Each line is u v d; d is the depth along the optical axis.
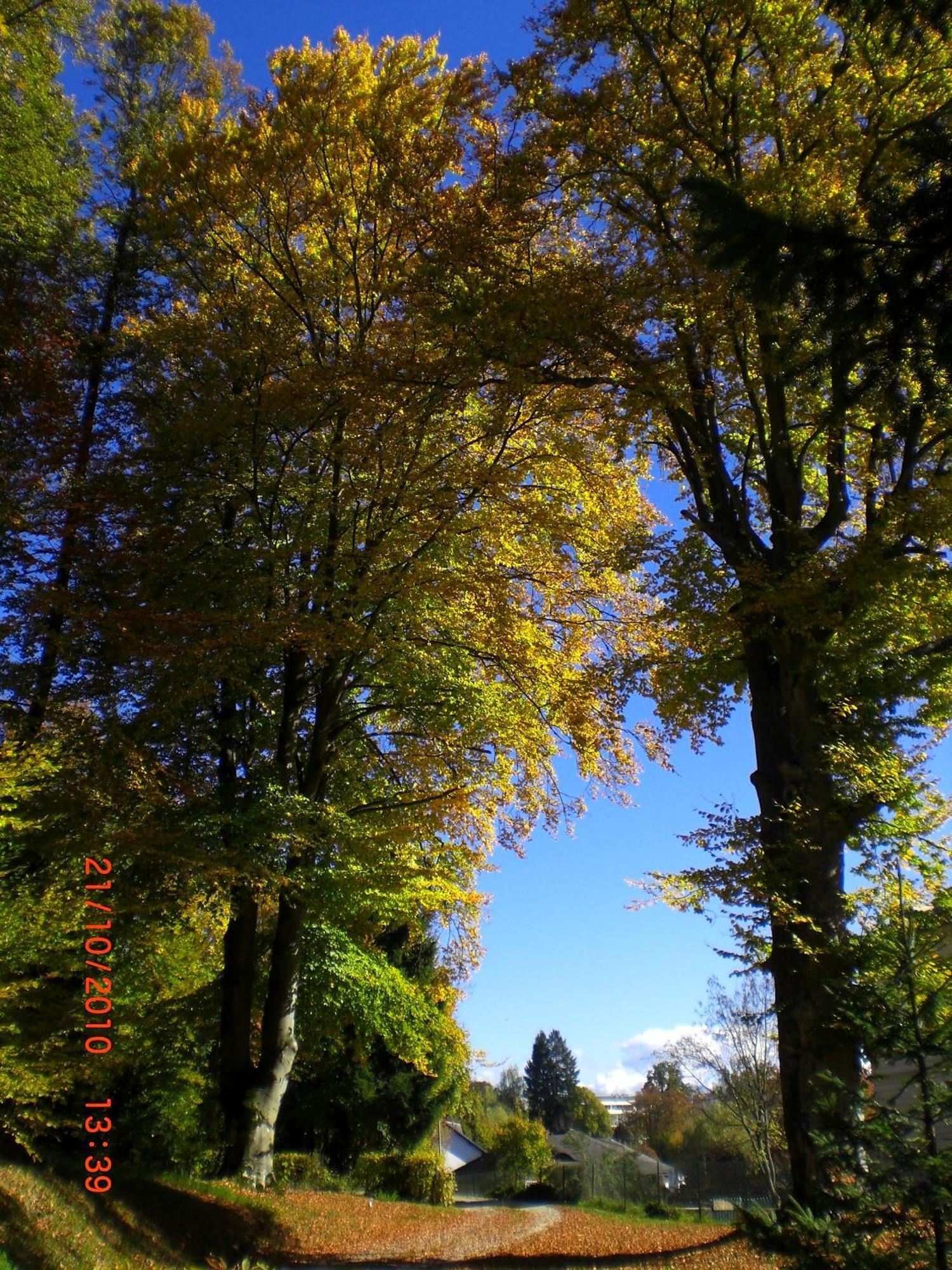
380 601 14.31
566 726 14.65
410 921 19.25
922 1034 5.69
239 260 15.77
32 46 17.41
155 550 13.54
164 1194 11.36
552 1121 96.56
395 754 16.17
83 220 18.14
